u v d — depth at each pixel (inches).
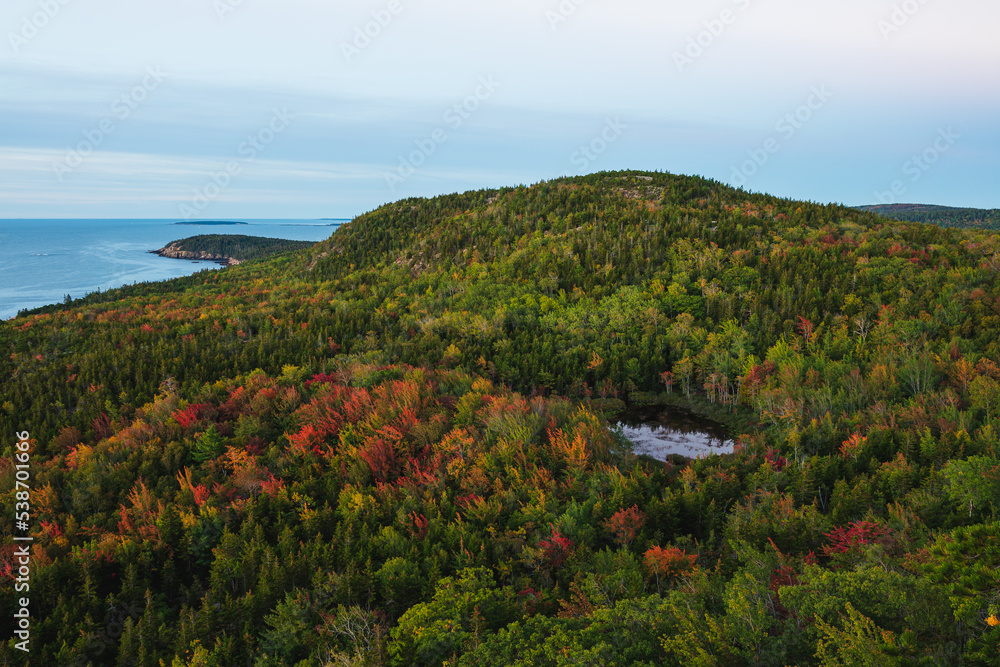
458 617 1716.3
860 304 5782.5
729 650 1263.5
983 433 3085.6
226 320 7810.0
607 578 2028.8
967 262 6510.8
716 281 6919.3
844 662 1092.5
